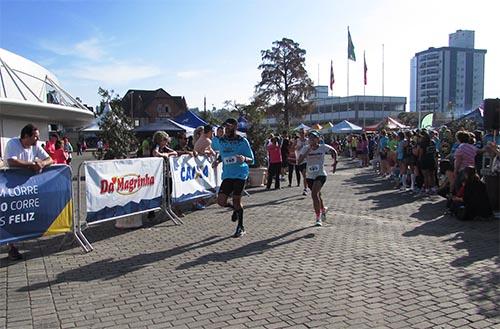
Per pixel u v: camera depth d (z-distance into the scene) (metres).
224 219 9.38
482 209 8.96
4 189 6.10
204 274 5.68
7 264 6.20
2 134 14.76
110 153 19.31
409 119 74.25
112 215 7.64
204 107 51.97
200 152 10.32
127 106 84.94
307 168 8.77
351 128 40.19
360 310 4.47
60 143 15.20
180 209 9.87
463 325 4.11
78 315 4.42
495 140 10.80
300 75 53.72
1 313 4.48
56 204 6.69
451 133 17.03
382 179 18.39
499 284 5.19
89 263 6.23
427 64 111.81
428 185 13.26
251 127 17.58
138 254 6.67
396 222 8.96
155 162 8.62
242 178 7.75
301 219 9.34
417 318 4.26
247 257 6.45
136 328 4.11
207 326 4.13
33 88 16.41
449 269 5.77
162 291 5.08
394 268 5.83
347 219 9.31
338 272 5.69
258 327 4.10
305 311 4.45
